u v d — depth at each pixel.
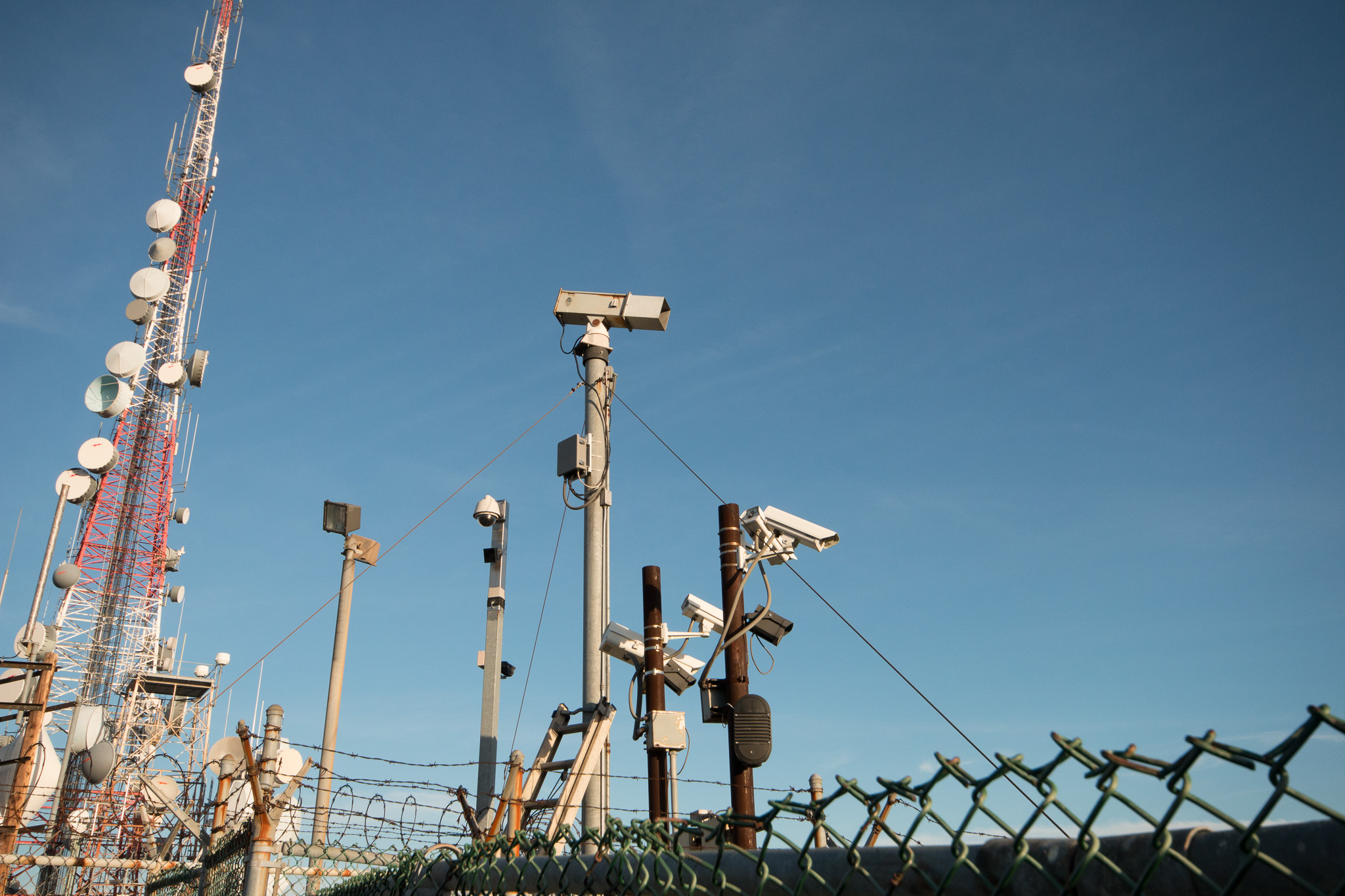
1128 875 1.84
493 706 15.57
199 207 39.81
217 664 28.73
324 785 11.92
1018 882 2.06
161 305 37.34
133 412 34.88
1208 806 1.74
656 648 9.43
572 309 12.83
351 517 15.94
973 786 2.20
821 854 2.62
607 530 11.78
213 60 42.53
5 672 20.64
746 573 9.46
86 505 32.56
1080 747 1.95
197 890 10.19
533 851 4.29
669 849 3.35
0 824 13.81
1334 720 1.54
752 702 8.76
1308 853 1.57
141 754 25.42
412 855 5.85
